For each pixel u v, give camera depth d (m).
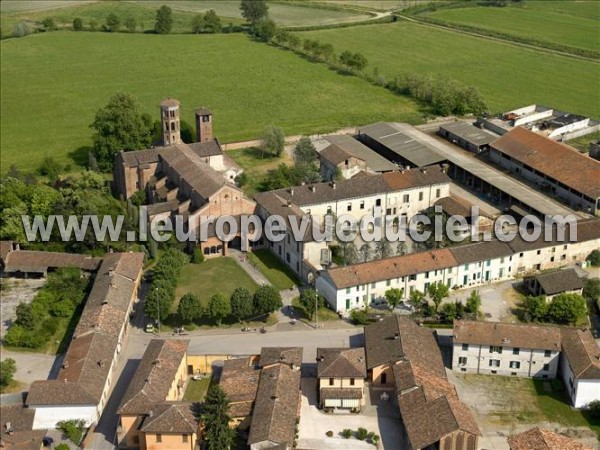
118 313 159.12
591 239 189.75
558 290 171.75
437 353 150.00
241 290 165.88
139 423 130.50
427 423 126.94
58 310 169.62
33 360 156.75
